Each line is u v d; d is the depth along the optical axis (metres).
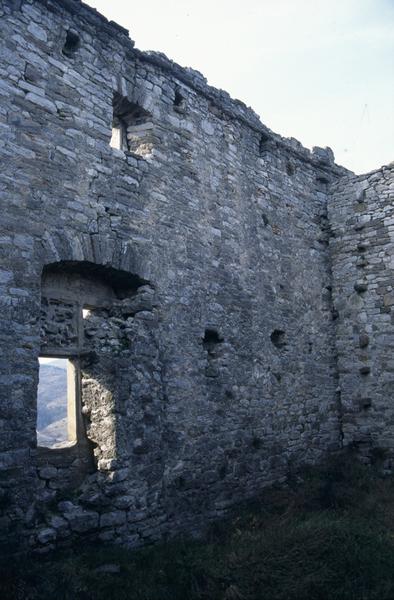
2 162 5.81
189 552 6.04
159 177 7.84
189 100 8.69
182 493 7.28
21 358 5.59
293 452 9.66
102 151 6.99
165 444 7.18
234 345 8.75
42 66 6.39
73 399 6.62
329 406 10.86
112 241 6.89
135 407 6.75
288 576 5.07
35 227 6.01
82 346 6.68
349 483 9.07
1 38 6.01
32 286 5.84
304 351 10.48
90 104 6.93
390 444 10.44
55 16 6.64
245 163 9.79
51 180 6.27
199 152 8.70
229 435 8.30
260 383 9.19
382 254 11.10
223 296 8.68
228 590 4.84
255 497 8.45
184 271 7.99
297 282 10.65
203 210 8.56
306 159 11.55
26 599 4.48
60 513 5.85
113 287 7.35
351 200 11.69
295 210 11.01
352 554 5.48
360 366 11.02
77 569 5.21
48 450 6.18
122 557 5.72
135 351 6.96
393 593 4.82
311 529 6.14
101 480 6.31
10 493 5.28
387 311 10.86
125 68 7.57
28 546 5.33
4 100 5.93
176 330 7.68
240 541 6.30
